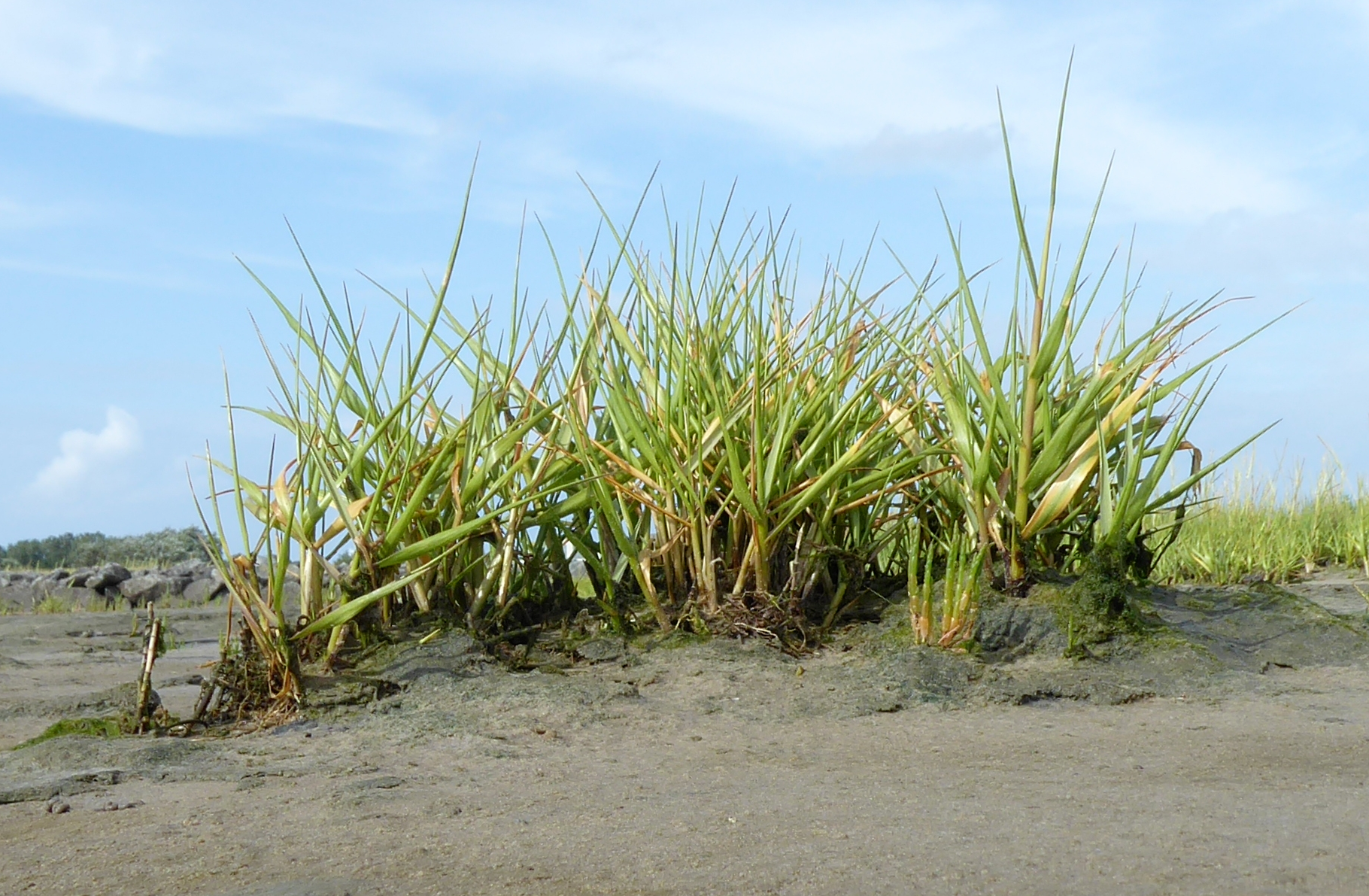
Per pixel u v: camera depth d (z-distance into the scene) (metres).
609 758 3.15
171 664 6.27
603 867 2.09
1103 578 4.39
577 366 4.58
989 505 4.62
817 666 4.27
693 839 2.25
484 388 4.82
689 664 4.23
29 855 2.31
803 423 4.79
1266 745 3.14
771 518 4.68
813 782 2.78
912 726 3.49
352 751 3.32
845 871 2.00
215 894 2.02
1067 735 3.32
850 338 4.87
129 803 2.72
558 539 5.09
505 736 3.44
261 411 4.71
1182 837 2.17
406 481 4.42
